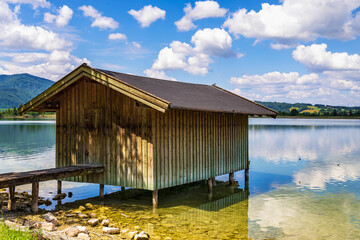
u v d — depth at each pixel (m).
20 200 13.17
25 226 8.53
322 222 11.84
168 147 13.12
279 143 43.06
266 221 11.95
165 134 12.96
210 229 10.88
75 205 13.29
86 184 17.91
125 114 12.99
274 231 10.83
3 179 10.00
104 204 13.62
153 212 12.69
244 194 16.36
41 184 17.88
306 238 10.23
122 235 9.69
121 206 13.40
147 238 9.38
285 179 20.23
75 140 14.30
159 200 14.81
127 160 12.93
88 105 13.95
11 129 71.12
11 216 10.31
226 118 17.22
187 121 14.21
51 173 11.52
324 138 50.47
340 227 11.31
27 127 80.81
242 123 18.88
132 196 15.20
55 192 15.85
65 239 8.38
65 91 14.57
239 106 17.48
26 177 10.64
